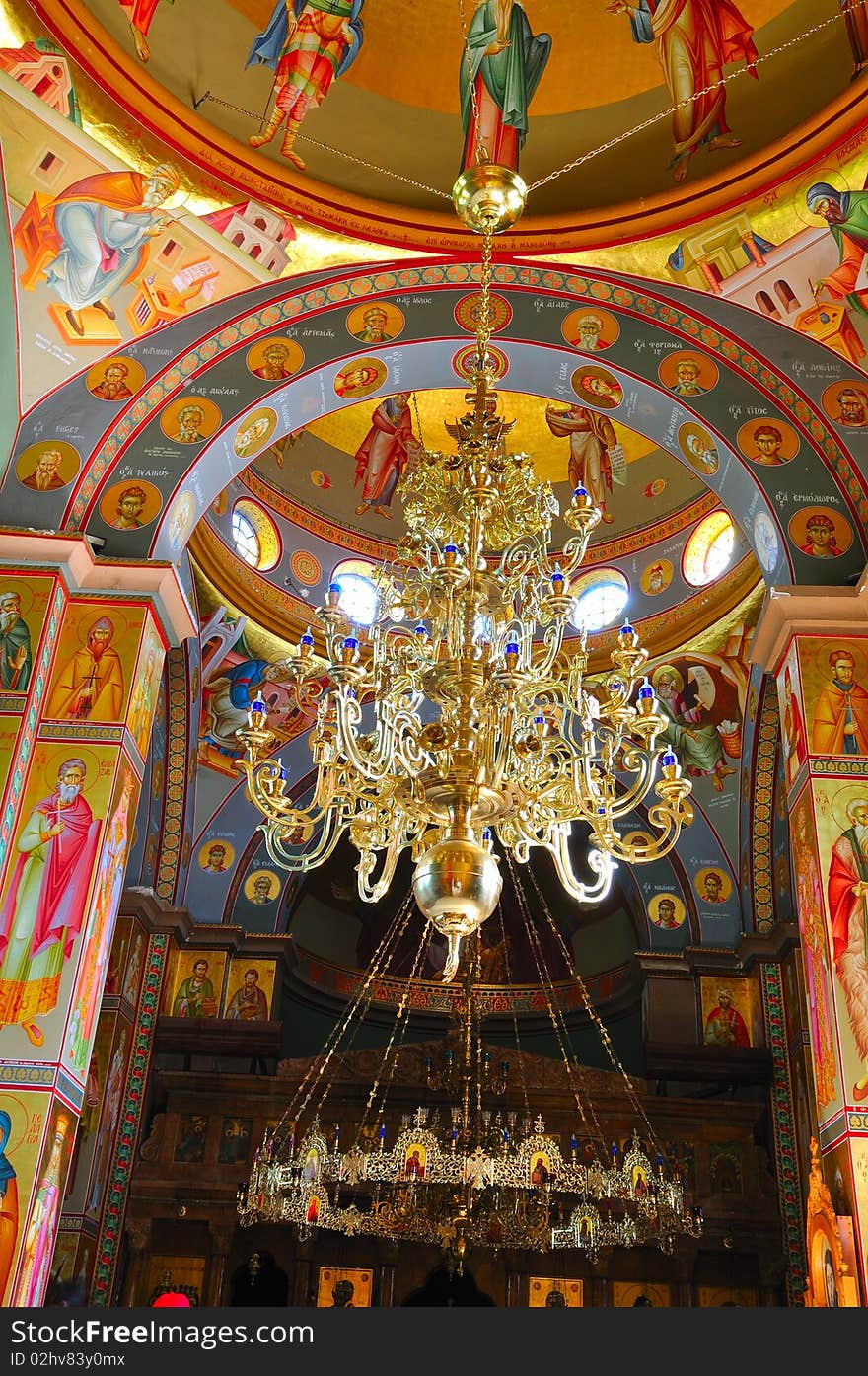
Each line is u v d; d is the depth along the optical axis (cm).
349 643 739
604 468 1742
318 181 1059
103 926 935
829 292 1033
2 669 967
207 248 1048
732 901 1686
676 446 1139
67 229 1009
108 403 1059
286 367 1098
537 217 1074
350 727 739
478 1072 1535
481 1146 1416
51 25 937
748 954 1623
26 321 1024
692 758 1694
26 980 880
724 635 1631
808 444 1052
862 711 956
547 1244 1455
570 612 770
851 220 999
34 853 923
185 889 1680
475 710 734
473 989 1630
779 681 1016
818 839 914
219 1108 1577
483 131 1070
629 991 1864
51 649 988
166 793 1677
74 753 960
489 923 2105
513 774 770
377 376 1148
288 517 1731
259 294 1077
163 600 1030
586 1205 1405
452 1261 1430
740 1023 1630
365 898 802
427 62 1047
